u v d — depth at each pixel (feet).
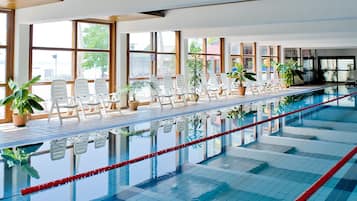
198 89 37.68
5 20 24.39
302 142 19.61
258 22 23.11
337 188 12.17
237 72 43.65
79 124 22.68
